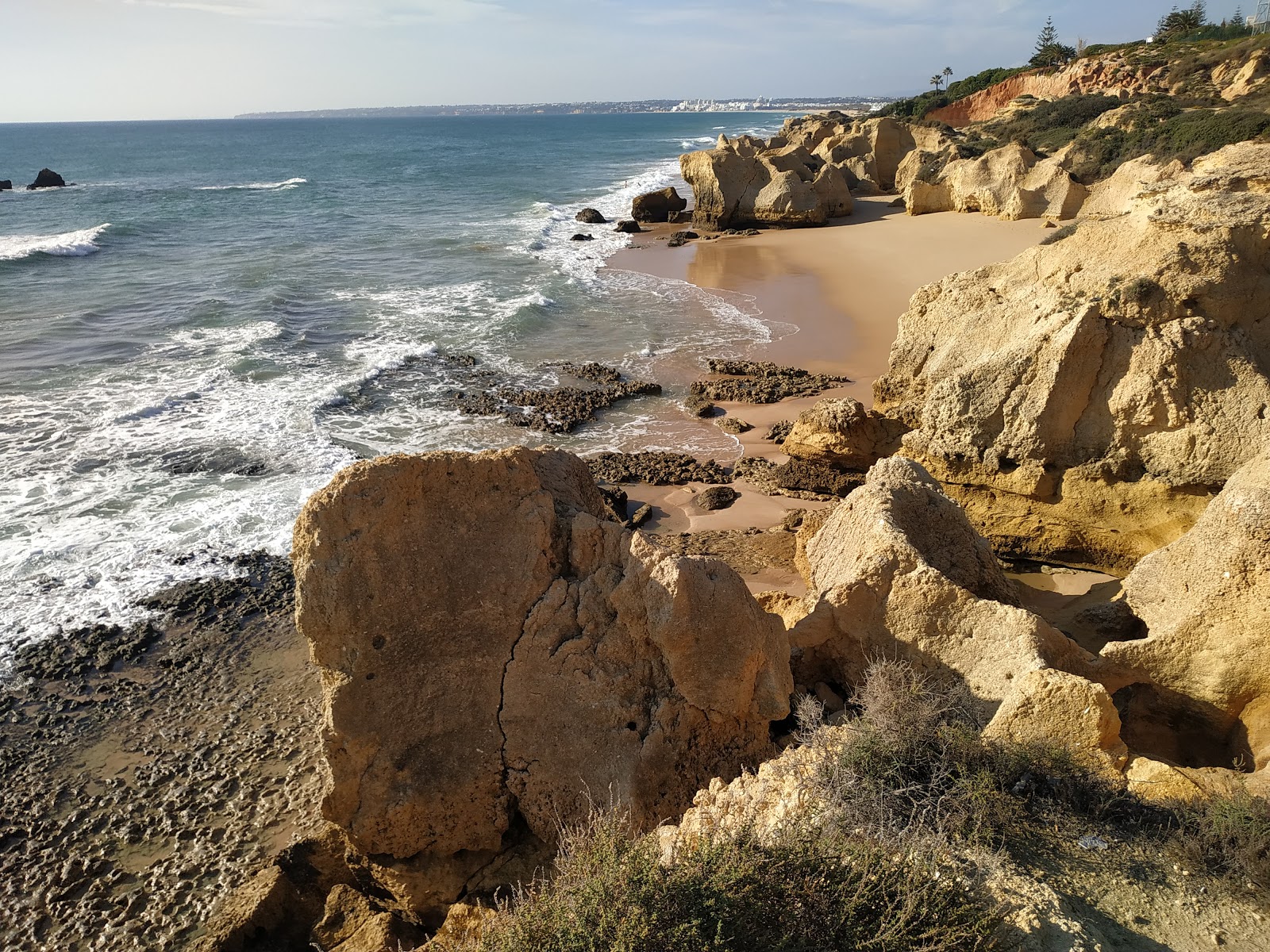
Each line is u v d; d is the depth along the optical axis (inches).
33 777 456.4
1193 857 230.2
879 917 207.8
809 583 465.7
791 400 974.4
